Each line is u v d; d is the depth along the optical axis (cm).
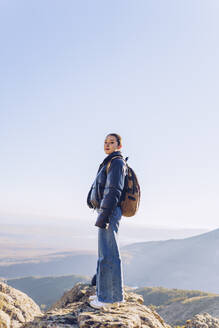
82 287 572
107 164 418
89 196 450
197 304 12700
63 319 346
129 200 409
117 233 407
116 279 389
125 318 335
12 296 547
